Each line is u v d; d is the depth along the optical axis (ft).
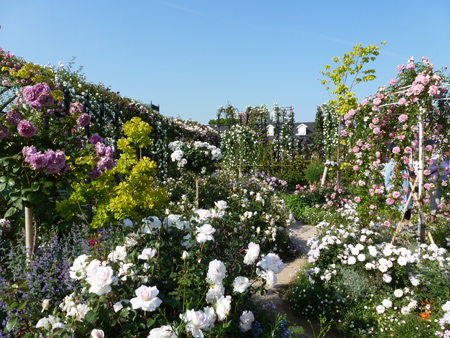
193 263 8.32
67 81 21.63
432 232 17.83
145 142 13.21
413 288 12.08
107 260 6.95
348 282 12.63
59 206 11.53
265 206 19.93
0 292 6.16
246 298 8.34
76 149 11.23
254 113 49.88
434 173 17.80
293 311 12.71
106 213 12.14
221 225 10.64
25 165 8.79
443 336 9.77
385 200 18.21
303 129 113.80
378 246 13.97
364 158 19.11
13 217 13.25
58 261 9.14
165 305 7.38
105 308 6.00
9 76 17.10
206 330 6.34
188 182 25.68
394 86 18.44
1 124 8.90
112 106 23.58
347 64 36.50
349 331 11.14
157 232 9.10
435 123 17.88
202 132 41.06
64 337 5.51
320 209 27.86
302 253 18.80
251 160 43.14
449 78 16.85
